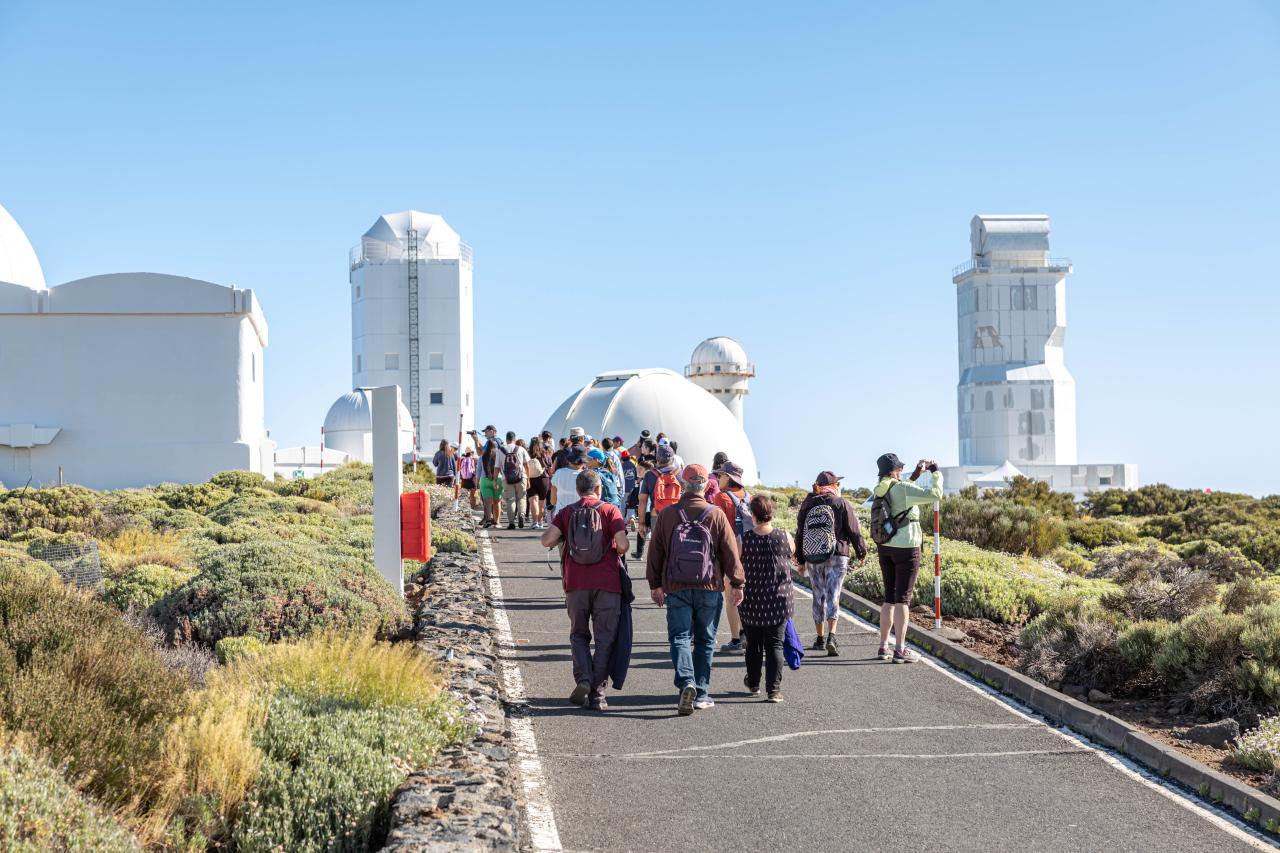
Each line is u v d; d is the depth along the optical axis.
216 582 11.77
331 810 6.48
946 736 8.73
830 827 6.62
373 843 6.43
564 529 9.68
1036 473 115.25
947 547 20.39
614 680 9.67
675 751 8.20
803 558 12.20
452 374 97.56
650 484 17.80
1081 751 8.34
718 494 12.70
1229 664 9.88
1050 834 6.57
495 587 16.50
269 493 30.94
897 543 11.70
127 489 35.88
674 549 9.48
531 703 9.65
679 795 7.18
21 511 22.09
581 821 6.66
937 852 6.25
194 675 9.26
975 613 14.55
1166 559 22.52
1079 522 34.00
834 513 12.11
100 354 38.81
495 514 26.28
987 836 6.52
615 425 73.62
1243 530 30.44
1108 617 11.97
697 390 79.44
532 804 6.96
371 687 8.27
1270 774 7.71
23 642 7.46
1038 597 14.71
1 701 6.33
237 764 6.70
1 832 4.88
